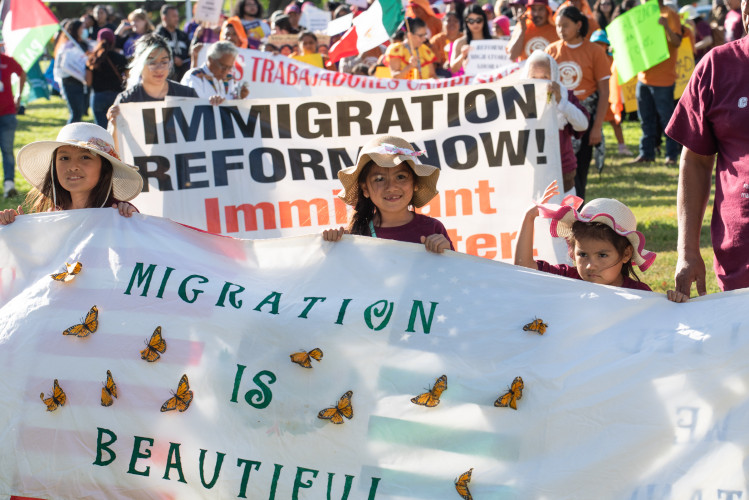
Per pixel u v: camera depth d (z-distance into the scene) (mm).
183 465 4402
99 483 4449
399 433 4297
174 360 4477
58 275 4629
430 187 5289
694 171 4957
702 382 4086
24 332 4570
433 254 4508
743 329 4094
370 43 11914
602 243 4672
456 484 4207
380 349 4391
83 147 5102
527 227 5113
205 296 4551
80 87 17812
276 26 19359
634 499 4066
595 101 11008
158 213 7535
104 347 4516
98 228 4742
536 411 4195
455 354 4328
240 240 4672
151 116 7469
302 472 4344
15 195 13445
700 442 4047
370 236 5039
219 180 7527
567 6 11062
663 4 14961
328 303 4488
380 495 4273
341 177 5258
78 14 41156
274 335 4461
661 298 4246
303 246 4605
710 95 4719
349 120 7469
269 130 7500
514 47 12953
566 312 4309
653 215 11367
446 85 9906
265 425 4387
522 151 7422
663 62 14758
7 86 13211
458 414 4262
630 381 4145
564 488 4121
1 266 4738
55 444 4477
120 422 4453
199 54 10922
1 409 4500
